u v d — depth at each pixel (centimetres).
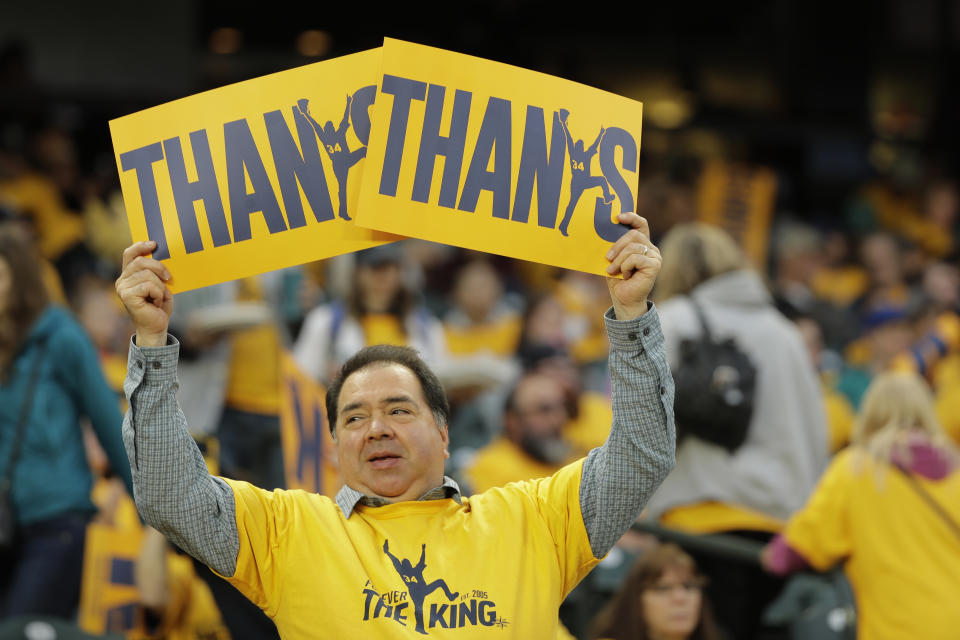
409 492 1044
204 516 999
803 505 1872
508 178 1073
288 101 1077
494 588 1007
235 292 2456
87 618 1700
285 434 1672
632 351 1037
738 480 1845
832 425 2586
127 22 4950
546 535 1043
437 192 1068
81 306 2778
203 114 1068
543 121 1080
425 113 1071
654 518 1894
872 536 1708
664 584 1692
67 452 1712
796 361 1905
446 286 3778
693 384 1838
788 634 1936
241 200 1064
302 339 2434
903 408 1742
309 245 1070
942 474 1717
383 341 2388
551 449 2142
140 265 1020
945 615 1666
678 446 1880
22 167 3728
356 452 1041
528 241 1070
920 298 3594
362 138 1080
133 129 1061
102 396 1717
